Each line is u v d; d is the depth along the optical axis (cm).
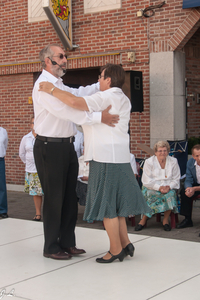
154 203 538
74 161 336
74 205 336
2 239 373
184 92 762
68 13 828
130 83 714
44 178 329
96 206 302
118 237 304
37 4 892
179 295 238
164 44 742
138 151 783
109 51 806
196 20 707
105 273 281
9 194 905
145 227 568
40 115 324
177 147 627
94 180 303
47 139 325
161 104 750
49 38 883
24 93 938
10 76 955
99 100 298
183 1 703
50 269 294
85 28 835
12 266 301
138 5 767
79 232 397
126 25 784
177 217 595
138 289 250
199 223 589
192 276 270
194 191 540
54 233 323
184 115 764
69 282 266
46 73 333
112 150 300
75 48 852
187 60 789
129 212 304
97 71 916
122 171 304
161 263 298
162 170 538
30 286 260
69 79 954
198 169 545
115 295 241
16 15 925
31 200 825
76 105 294
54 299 238
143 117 775
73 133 334
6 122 970
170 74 740
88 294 245
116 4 793
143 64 768
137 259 309
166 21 737
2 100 973
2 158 638
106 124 301
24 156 629
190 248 335
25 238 376
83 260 314
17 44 931
